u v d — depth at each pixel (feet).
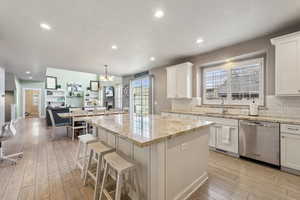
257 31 8.57
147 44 10.39
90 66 16.84
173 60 14.60
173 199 5.13
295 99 8.27
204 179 6.74
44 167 8.04
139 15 6.86
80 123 15.40
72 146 11.73
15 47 10.62
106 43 10.09
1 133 9.12
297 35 7.41
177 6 6.22
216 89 12.64
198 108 13.21
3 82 15.56
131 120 7.61
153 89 18.26
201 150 6.58
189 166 5.88
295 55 7.53
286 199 5.53
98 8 6.28
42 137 14.60
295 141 7.07
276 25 7.89
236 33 8.80
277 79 8.16
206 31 8.53
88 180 6.76
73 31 8.30
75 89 35.60
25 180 6.76
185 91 13.29
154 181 4.70
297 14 6.87
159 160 4.58
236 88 11.39
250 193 5.87
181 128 5.59
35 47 10.64
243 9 6.47
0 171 7.59
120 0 5.80
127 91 23.29
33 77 26.50
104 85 35.60
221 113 11.50
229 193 5.89
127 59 14.08
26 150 10.75
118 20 7.26
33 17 6.86
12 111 21.98
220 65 12.37
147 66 17.11
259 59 10.16
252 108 9.68
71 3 5.91
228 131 9.50
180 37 9.29
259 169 7.79
